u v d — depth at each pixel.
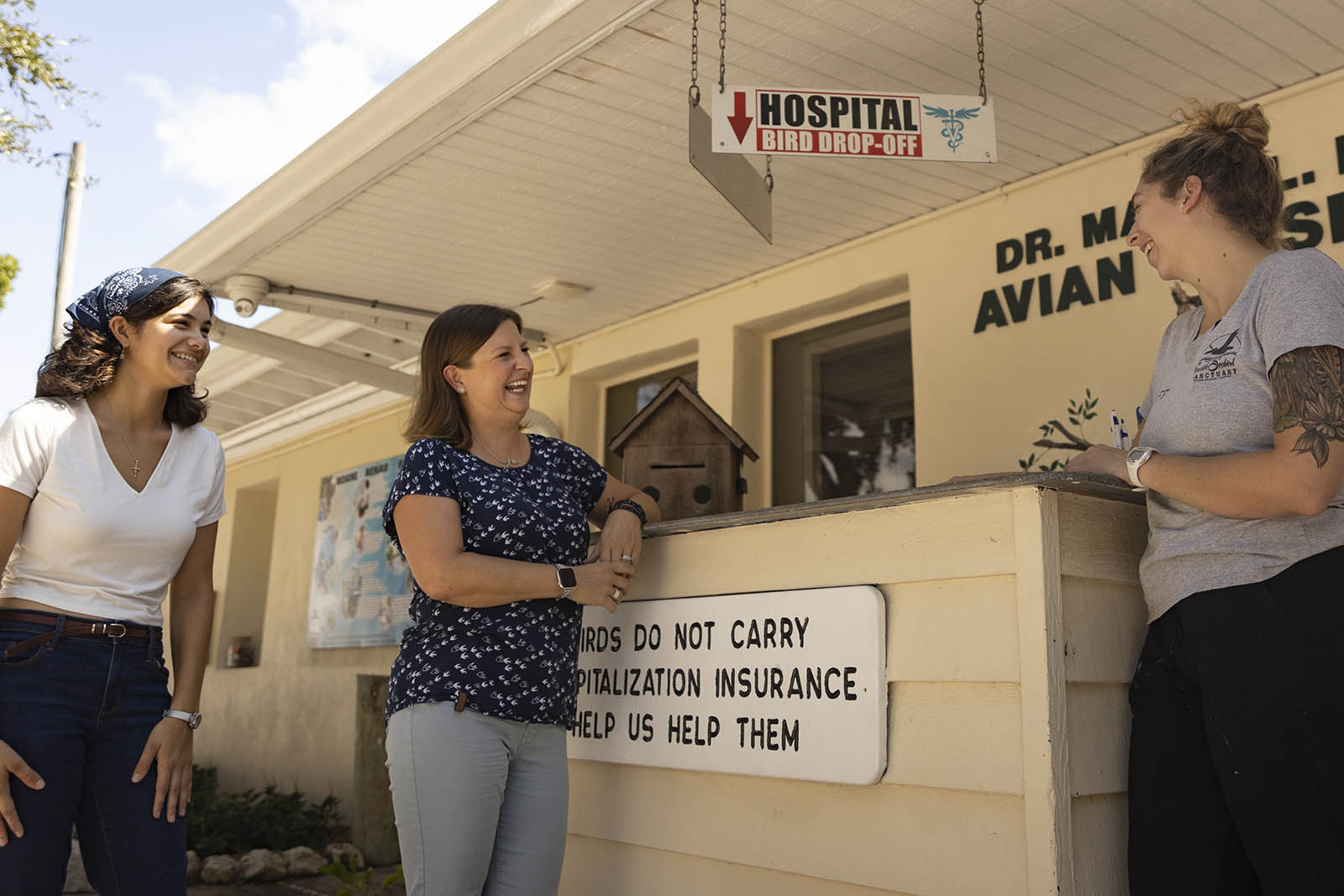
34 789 2.03
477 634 2.22
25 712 2.05
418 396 2.46
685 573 2.59
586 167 4.46
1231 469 1.71
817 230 5.07
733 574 2.48
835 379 5.52
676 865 2.54
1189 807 1.80
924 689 2.09
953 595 2.06
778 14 3.43
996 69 3.74
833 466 5.45
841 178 4.51
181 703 2.30
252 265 5.57
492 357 2.39
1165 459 1.82
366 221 4.99
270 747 8.82
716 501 3.03
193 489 2.33
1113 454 1.97
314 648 8.65
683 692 2.53
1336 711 1.62
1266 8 3.34
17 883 2.01
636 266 5.55
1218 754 1.73
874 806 2.14
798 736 2.27
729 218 4.96
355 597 8.23
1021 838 1.90
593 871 2.73
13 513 2.09
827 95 3.16
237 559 10.27
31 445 2.12
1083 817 1.90
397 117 4.11
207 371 8.81
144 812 2.19
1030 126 4.10
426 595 2.29
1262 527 1.73
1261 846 1.67
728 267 5.57
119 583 2.20
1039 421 4.36
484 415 2.44
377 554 8.09
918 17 3.45
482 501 2.29
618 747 2.67
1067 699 1.91
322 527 8.86
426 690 2.19
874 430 5.29
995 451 4.49
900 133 3.16
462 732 2.17
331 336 7.44
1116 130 4.14
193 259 5.56
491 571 2.18
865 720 2.15
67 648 2.11
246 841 6.55
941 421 4.70
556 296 5.90
